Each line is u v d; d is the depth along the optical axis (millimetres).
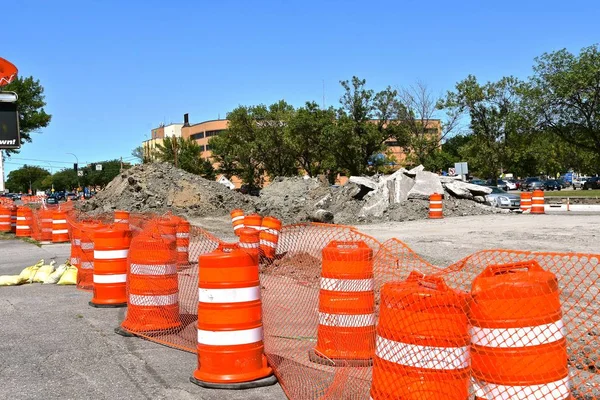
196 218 29203
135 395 5332
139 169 35875
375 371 4242
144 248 7516
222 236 21812
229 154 73312
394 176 30266
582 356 5617
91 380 5758
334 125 56938
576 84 41031
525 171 94938
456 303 4051
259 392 5414
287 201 34906
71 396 5316
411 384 4008
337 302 6238
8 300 9992
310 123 61406
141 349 6852
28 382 5703
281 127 68750
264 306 8625
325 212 26219
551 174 100688
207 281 5629
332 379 5625
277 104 72188
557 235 16453
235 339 5570
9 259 16781
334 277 6277
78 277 11180
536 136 47406
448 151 83250
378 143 57219
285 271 10906
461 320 4059
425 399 3967
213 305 5605
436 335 3990
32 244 21562
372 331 6258
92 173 114125
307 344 6902
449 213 27359
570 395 4105
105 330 7754
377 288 7473
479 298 4043
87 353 6691
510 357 3918
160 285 7488
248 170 72250
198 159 89812
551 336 3955
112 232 9344
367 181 30531
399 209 27250
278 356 6395
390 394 4086
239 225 17641
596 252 12734
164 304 7508
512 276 4090
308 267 10867
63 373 5980
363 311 6242
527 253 5176
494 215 26625
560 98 42562
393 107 57031
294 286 9945
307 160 68000
